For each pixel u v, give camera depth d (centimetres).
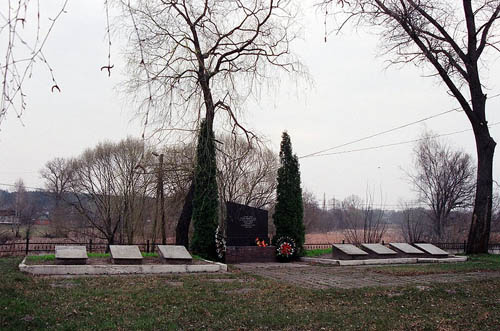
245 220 1992
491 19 1895
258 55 1870
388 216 4031
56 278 1072
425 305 895
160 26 1599
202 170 1806
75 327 666
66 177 4216
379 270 1430
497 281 1173
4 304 746
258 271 1422
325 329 717
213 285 1044
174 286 1013
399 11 1839
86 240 4444
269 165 3556
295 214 2022
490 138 1967
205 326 708
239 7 1814
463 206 4447
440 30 1928
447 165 4481
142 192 3369
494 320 783
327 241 3731
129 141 3794
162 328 684
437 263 1717
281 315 783
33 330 645
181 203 3117
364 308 858
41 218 4156
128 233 3716
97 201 4216
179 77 1648
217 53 1834
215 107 1855
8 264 1320
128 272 1260
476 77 1945
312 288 1048
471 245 2006
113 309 777
